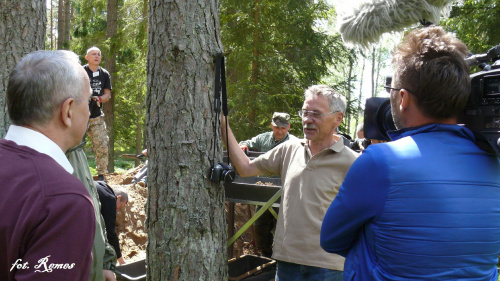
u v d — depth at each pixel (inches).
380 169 54.2
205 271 95.3
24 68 53.9
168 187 94.4
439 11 71.6
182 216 93.9
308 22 426.3
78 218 48.6
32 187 48.4
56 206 47.7
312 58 423.8
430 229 51.5
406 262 52.2
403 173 53.3
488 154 56.5
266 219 166.9
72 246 47.6
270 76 417.1
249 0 397.4
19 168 49.8
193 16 93.5
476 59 66.2
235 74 436.5
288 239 101.7
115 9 547.5
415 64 56.1
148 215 98.3
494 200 54.2
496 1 383.9
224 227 100.6
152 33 96.1
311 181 101.3
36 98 52.9
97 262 78.3
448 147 54.9
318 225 98.8
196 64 93.9
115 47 516.1
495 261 55.5
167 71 93.8
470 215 52.2
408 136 56.9
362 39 76.0
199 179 94.7
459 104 55.6
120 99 753.0
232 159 108.4
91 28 694.5
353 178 56.6
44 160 51.4
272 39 428.1
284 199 105.9
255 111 419.2
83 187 51.9
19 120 53.9
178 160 93.7
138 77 538.6
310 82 426.0
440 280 51.2
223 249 100.0
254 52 414.6
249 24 402.3
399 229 52.6
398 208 52.8
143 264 146.5
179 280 94.4
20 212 47.5
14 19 126.6
